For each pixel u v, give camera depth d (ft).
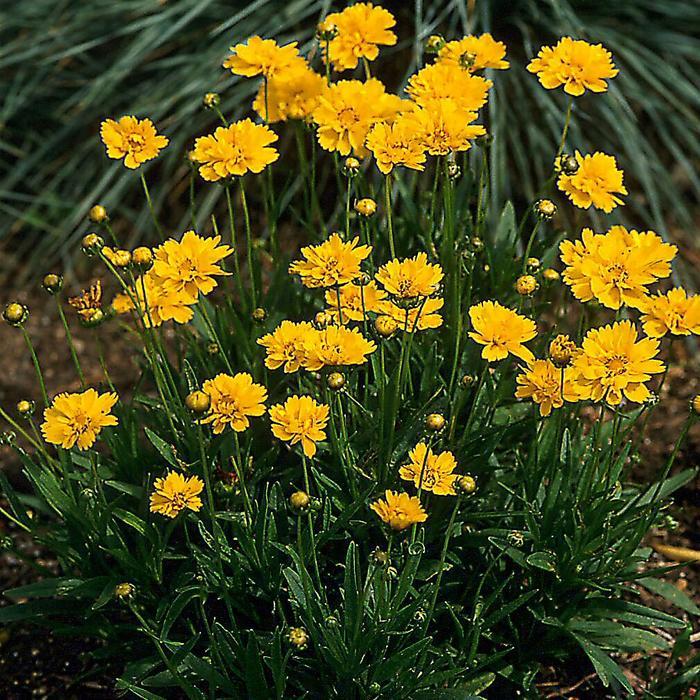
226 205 6.74
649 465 5.72
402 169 5.98
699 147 6.72
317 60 6.38
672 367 6.19
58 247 6.76
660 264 4.54
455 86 4.83
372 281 4.76
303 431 4.46
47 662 5.24
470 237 5.01
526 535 4.81
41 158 6.98
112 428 5.01
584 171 4.73
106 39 6.60
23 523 4.89
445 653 4.66
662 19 6.79
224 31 6.64
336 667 4.59
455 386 4.96
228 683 4.65
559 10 6.31
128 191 6.88
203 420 4.46
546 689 5.07
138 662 4.79
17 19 6.91
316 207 5.25
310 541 4.64
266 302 5.14
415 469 4.49
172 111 6.70
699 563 5.44
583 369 4.47
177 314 4.66
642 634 4.86
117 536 4.82
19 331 6.47
